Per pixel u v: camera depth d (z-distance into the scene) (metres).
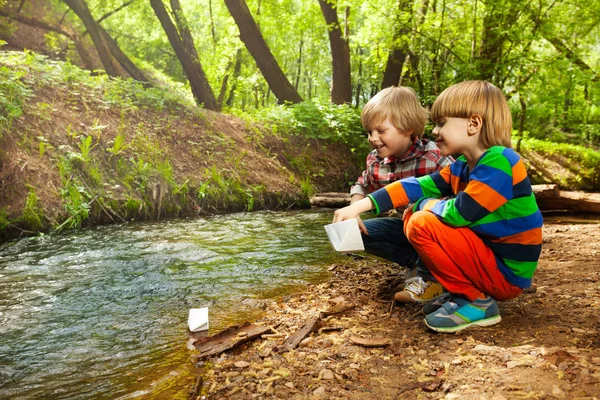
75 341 2.21
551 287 2.66
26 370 1.92
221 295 2.89
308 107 10.34
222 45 17.20
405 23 11.34
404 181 2.23
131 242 4.43
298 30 17.19
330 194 7.68
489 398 1.36
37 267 3.54
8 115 5.59
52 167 5.48
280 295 2.88
